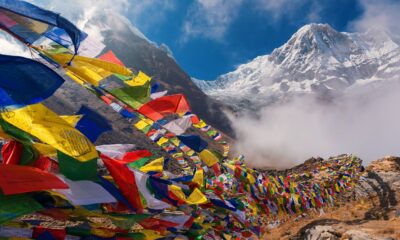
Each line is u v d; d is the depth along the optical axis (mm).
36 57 2570
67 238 2740
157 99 2945
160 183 3434
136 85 2895
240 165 9062
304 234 16438
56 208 2518
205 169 5188
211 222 5207
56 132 2195
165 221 3717
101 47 2762
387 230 13906
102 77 2809
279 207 10945
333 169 28156
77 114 2629
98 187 2506
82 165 2396
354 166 28750
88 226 2930
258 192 9719
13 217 1975
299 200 12258
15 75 1958
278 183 12000
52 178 2172
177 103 2982
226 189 7945
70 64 2688
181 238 4227
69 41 2635
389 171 24938
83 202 2305
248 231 6152
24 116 2148
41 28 2566
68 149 2186
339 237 14172
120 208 2949
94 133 2578
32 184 2037
